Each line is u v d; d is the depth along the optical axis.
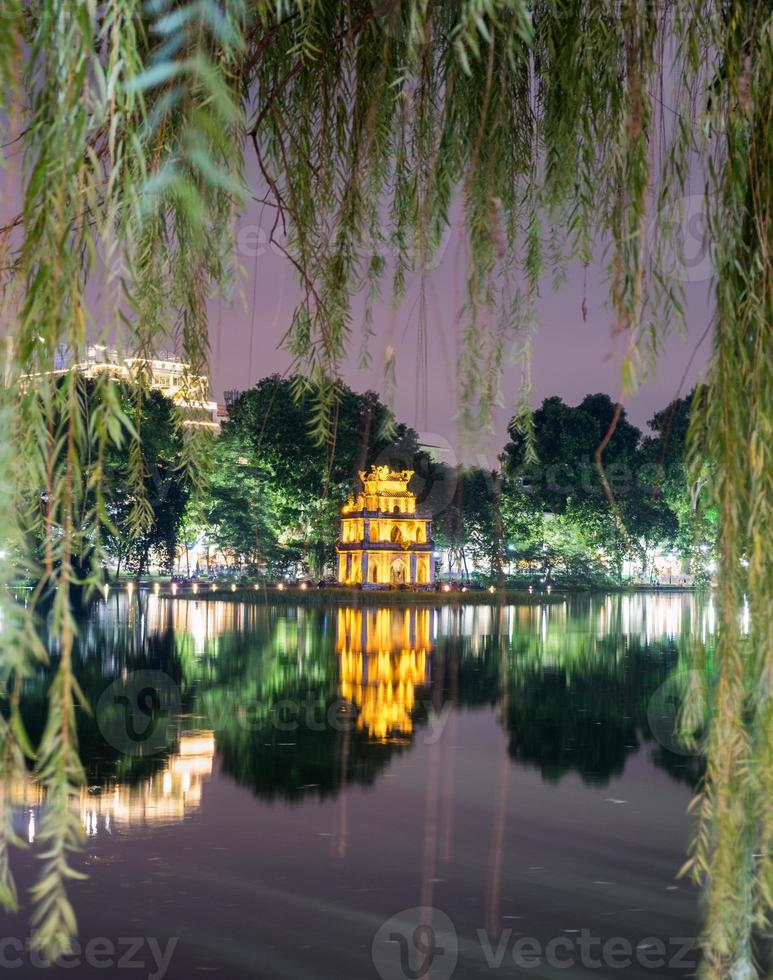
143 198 1.08
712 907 1.55
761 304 1.58
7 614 0.99
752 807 1.56
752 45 1.60
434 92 1.91
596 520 57.28
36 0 1.12
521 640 30.80
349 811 9.07
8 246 1.11
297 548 51.53
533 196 1.94
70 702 1.00
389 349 1.51
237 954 5.47
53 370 1.06
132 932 5.83
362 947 5.67
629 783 10.51
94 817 8.59
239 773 10.75
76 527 1.06
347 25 1.87
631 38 1.59
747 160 1.62
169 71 1.04
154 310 1.71
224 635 30.83
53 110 1.03
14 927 5.58
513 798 9.76
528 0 1.80
